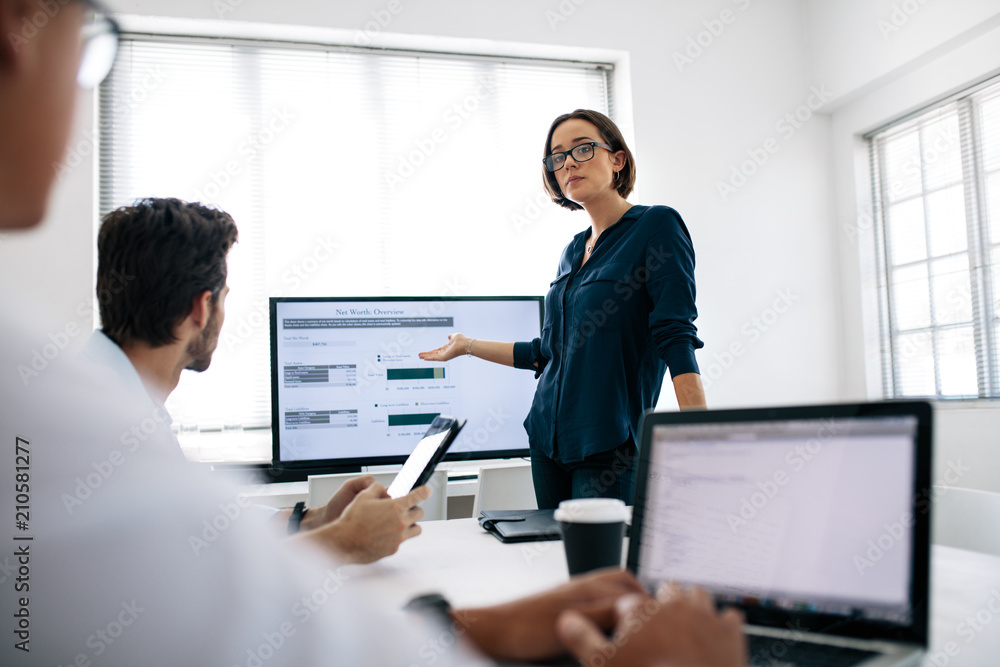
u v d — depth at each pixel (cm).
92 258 253
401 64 309
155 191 279
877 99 314
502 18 303
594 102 330
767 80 333
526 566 89
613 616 46
